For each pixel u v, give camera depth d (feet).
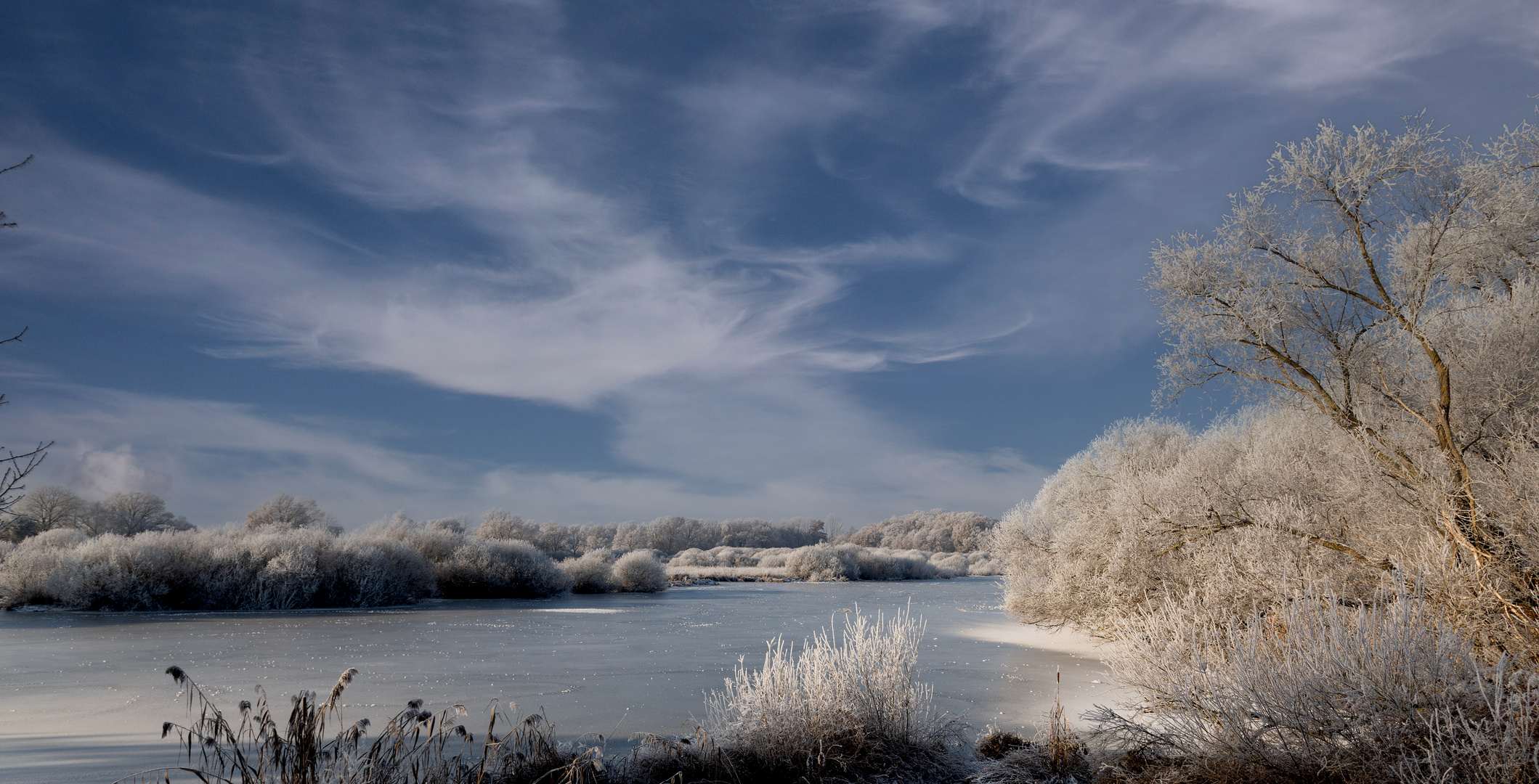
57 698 28.78
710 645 45.03
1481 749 12.61
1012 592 61.77
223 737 22.44
